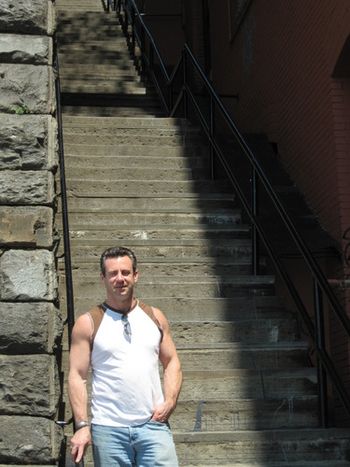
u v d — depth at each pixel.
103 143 9.52
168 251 7.68
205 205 8.55
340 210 7.71
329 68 7.92
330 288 5.75
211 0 14.25
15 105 5.10
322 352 5.82
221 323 6.69
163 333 4.11
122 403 3.90
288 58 9.36
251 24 11.15
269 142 10.02
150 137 9.62
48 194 5.01
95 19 15.21
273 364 6.37
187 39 16.20
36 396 4.68
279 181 9.18
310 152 8.59
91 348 3.98
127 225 8.02
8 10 5.19
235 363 6.32
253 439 5.52
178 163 9.29
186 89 10.52
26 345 4.73
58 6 17.19
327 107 8.02
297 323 6.75
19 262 4.85
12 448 4.60
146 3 17.17
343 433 5.61
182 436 5.50
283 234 8.16
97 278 7.04
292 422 5.90
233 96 11.96
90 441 3.93
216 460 5.47
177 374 4.06
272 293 7.24
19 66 5.16
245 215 8.54
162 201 8.49
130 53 14.16
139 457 3.91
